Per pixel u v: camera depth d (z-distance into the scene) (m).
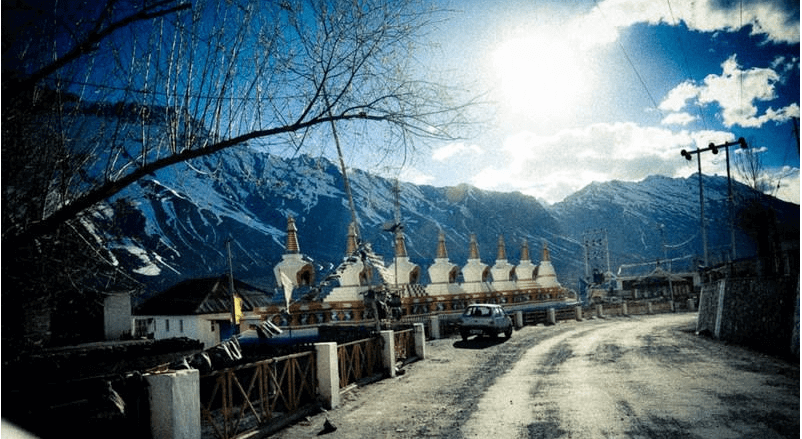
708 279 23.09
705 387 9.78
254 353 10.84
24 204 3.84
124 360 12.35
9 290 3.70
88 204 3.77
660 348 17.41
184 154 4.23
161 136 4.27
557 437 6.88
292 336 20.88
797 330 12.45
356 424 8.27
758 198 19.98
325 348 9.76
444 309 33.88
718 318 19.98
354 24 4.65
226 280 37.09
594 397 9.45
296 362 9.02
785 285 13.37
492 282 44.94
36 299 3.92
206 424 8.40
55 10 3.81
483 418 8.27
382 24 4.68
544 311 37.62
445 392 10.87
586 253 74.69
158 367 6.46
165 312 33.72
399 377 13.29
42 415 4.44
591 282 69.12
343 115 4.76
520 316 33.34
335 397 9.77
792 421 6.98
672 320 34.97
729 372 11.39
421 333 17.27
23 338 3.87
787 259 13.28
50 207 4.01
